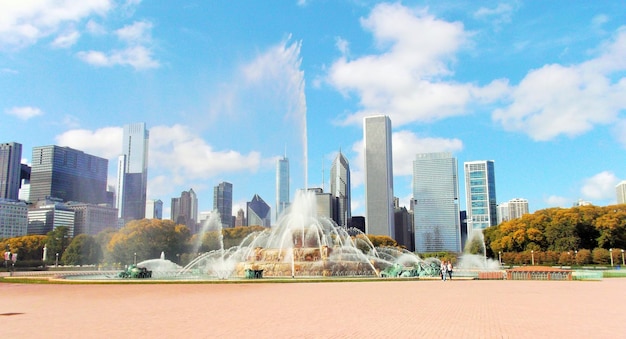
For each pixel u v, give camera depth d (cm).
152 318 2795
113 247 15462
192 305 3497
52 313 3053
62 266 16675
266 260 7781
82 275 8519
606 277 8062
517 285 5916
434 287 5434
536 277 7394
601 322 2688
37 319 2775
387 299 3950
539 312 3130
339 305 3484
